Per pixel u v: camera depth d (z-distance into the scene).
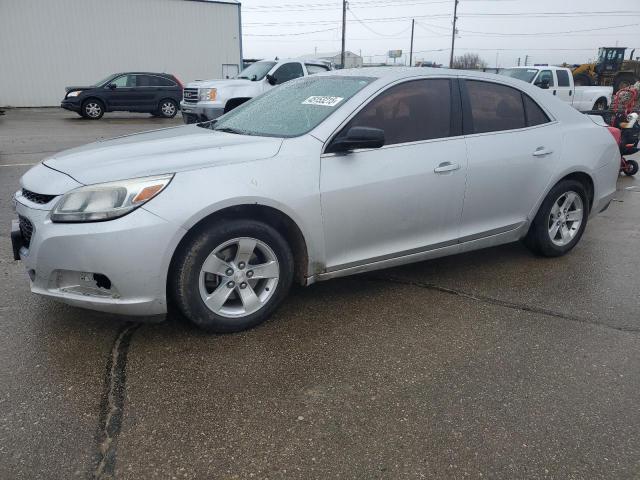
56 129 15.39
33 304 3.73
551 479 2.26
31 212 3.09
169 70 28.22
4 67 24.70
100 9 25.97
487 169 4.20
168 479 2.21
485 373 3.04
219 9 28.66
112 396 2.74
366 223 3.67
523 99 4.60
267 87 12.57
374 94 3.77
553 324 3.66
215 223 3.17
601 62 27.11
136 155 3.34
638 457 2.40
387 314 3.76
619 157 5.30
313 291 4.12
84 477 2.20
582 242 5.58
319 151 3.47
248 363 3.07
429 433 2.52
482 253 5.16
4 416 2.55
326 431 2.52
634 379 3.01
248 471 2.26
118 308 3.01
